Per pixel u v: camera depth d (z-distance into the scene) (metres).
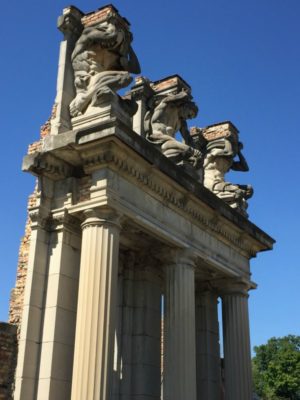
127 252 19.19
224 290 21.75
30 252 15.09
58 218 15.39
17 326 14.55
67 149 15.12
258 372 97.12
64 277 14.98
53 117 16.38
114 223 14.79
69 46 17.14
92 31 16.48
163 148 18.70
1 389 13.58
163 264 19.44
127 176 15.64
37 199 15.64
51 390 13.72
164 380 16.75
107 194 14.65
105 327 13.66
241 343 20.83
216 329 22.38
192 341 16.98
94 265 14.20
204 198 18.56
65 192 15.62
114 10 16.81
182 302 17.22
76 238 15.70
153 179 16.53
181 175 17.28
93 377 13.10
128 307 18.72
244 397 20.12
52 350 14.05
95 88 15.84
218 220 19.98
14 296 15.38
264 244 22.86
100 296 13.88
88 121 15.59
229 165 23.86
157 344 18.91
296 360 81.94
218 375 21.73
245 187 23.77
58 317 14.47
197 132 23.58
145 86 19.86
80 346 13.46
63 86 16.48
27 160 15.54
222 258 20.41
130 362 18.12
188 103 20.20
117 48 16.72
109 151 14.79
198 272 20.75
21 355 13.92
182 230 18.06
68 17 17.20
